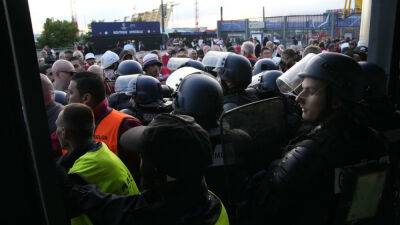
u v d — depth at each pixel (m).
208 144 1.26
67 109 1.74
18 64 0.81
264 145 1.59
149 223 1.21
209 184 1.72
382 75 2.14
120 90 2.84
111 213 1.25
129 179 1.72
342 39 16.28
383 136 1.54
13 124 0.84
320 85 1.37
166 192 1.21
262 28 21.64
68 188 1.25
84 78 2.32
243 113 1.55
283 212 1.33
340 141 1.31
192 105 1.79
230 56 2.67
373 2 2.54
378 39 2.53
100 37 19.08
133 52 7.44
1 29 0.81
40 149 0.85
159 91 2.82
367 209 1.38
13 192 0.85
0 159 0.83
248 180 1.50
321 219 1.29
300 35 20.22
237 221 1.50
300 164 1.28
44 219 0.88
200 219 1.23
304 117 1.46
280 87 1.65
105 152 1.69
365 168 1.33
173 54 11.16
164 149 1.17
